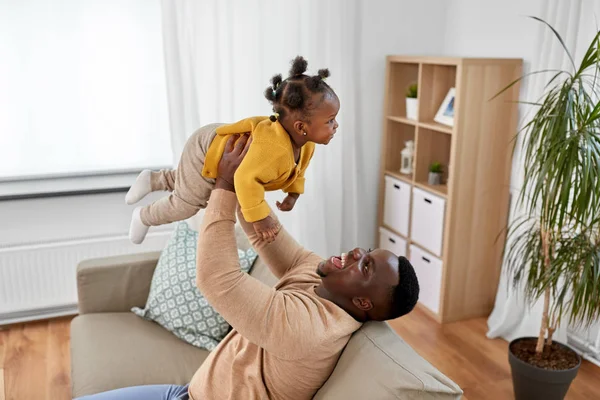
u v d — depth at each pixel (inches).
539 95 110.7
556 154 82.7
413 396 52.5
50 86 118.0
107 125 124.2
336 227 144.3
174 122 120.6
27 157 120.6
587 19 100.7
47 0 113.3
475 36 133.0
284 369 56.7
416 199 132.9
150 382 78.7
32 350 115.1
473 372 110.8
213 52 120.3
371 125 145.6
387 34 140.3
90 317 94.8
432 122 130.0
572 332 114.3
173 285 91.8
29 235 119.7
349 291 57.7
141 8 119.6
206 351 87.4
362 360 56.8
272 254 66.5
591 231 88.3
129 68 122.2
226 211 54.1
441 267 126.0
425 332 125.3
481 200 123.3
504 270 123.0
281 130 50.6
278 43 126.3
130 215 125.6
